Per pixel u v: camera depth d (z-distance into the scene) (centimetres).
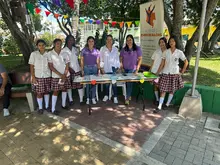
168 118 368
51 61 375
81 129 332
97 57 412
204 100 388
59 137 311
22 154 272
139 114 387
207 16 555
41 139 306
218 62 923
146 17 539
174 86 383
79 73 425
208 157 260
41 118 377
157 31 498
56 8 848
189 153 268
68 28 915
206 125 336
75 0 627
